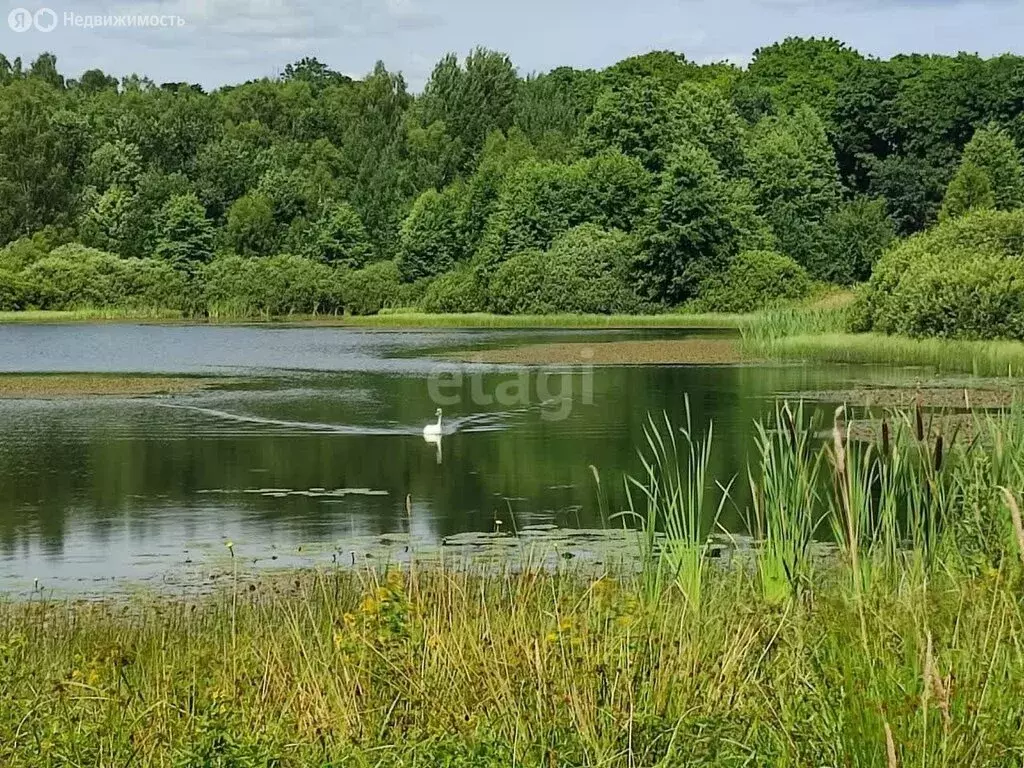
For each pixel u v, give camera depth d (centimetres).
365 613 703
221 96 14425
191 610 1166
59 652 934
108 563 1417
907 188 9838
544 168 9350
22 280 8862
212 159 11475
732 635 738
